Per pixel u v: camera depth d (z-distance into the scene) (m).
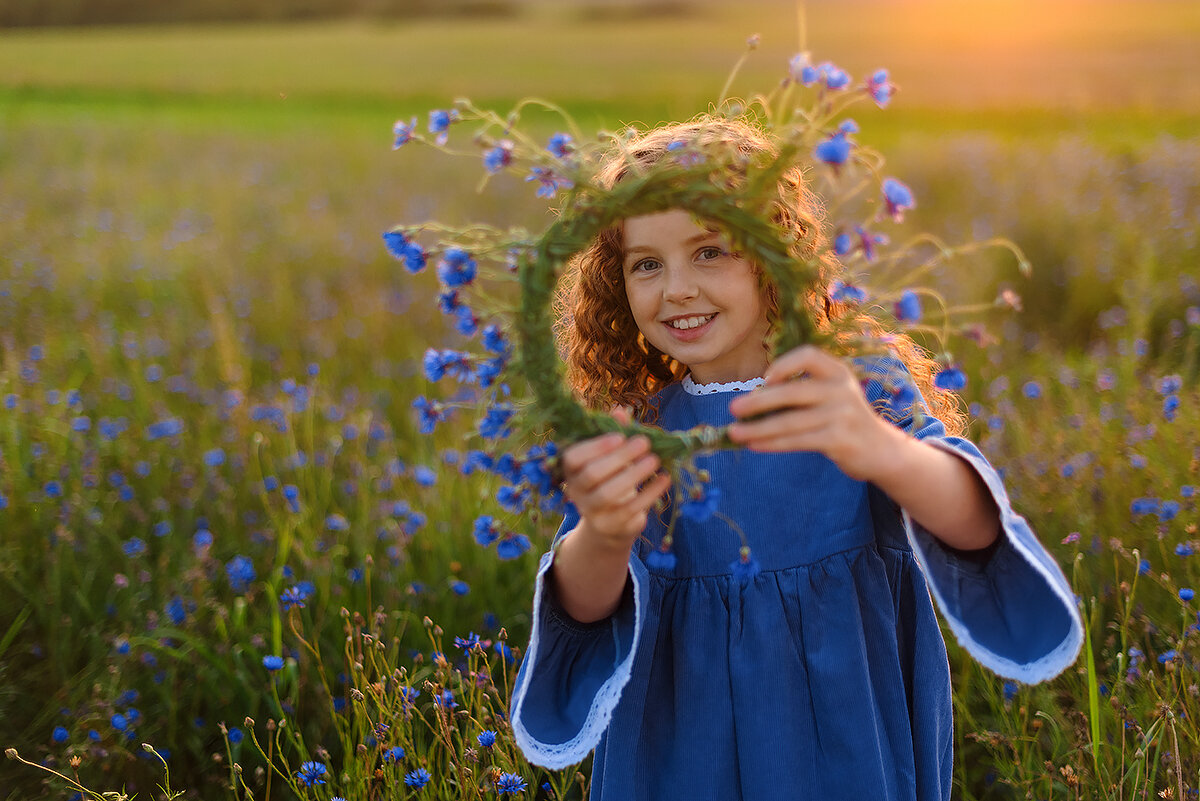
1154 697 2.16
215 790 2.44
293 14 61.69
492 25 58.88
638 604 1.64
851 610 1.68
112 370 4.86
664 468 1.41
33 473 3.51
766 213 1.42
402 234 1.42
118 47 44.12
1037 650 1.55
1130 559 2.54
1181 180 7.38
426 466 3.70
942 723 1.82
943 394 2.03
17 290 5.98
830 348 1.38
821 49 36.09
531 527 3.07
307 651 2.69
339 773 2.42
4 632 2.86
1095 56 30.69
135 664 2.70
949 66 28.77
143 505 3.55
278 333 5.43
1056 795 2.14
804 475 1.71
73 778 2.33
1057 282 5.65
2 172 10.78
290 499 3.13
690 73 30.30
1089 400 4.06
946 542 1.59
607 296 1.93
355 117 21.84
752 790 1.67
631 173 1.68
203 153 13.12
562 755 1.65
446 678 2.40
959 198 7.73
